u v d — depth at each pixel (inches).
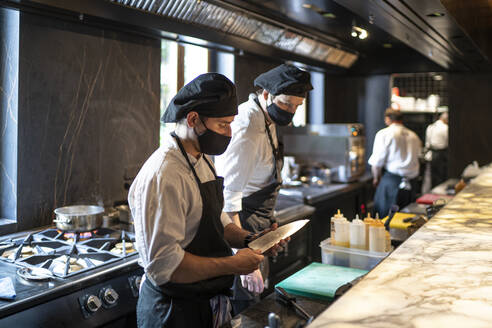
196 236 62.6
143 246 56.9
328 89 237.8
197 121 58.6
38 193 98.2
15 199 95.0
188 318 61.1
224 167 87.0
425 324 38.7
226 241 73.0
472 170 190.9
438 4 96.3
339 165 189.0
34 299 65.5
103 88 109.2
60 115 100.7
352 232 84.0
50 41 97.5
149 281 63.7
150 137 122.7
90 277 73.6
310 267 80.7
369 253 81.6
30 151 96.0
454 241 66.1
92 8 93.3
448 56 173.3
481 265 54.7
